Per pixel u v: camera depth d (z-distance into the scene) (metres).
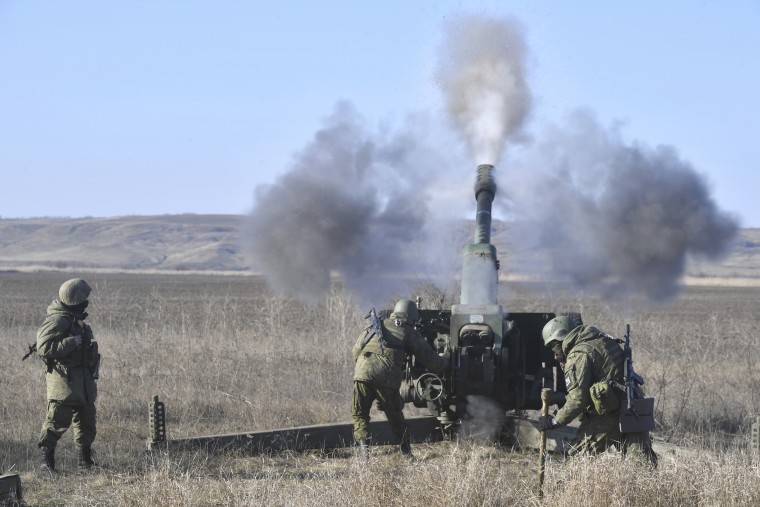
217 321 37.97
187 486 12.48
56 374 14.39
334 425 16.61
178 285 111.75
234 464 15.02
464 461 13.78
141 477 13.80
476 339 16.17
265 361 25.83
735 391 21.89
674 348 29.11
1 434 16.61
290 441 16.20
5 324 39.53
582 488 11.42
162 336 30.55
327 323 32.12
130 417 18.78
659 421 18.44
